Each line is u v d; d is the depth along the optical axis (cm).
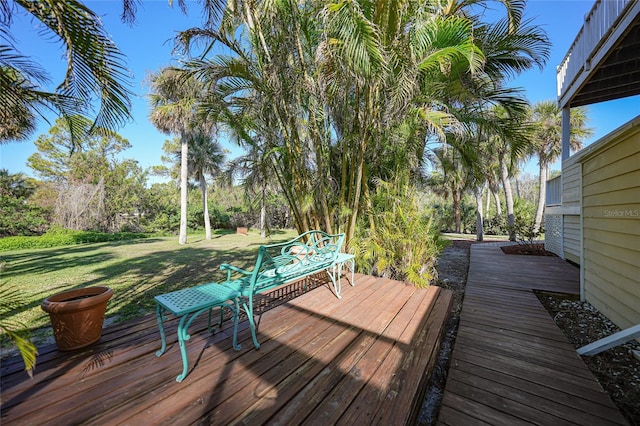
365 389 138
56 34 160
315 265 257
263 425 113
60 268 631
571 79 470
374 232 402
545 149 1134
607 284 286
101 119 217
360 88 325
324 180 411
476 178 542
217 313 243
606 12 339
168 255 839
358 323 220
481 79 425
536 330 252
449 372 184
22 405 122
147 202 1912
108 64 182
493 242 1010
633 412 157
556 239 664
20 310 130
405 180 394
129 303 371
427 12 281
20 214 1409
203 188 1427
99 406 122
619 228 263
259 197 536
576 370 186
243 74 358
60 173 1784
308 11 345
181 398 129
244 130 446
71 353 169
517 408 149
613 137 248
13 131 319
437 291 305
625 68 406
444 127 346
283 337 194
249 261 725
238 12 325
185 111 445
